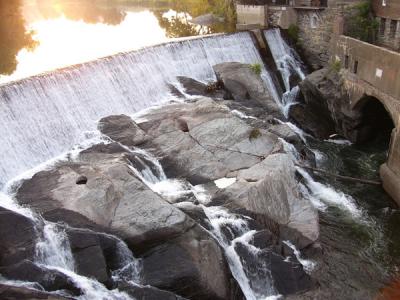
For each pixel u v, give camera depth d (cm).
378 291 1781
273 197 2045
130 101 2741
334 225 2169
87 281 1489
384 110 3031
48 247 1569
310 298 1733
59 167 2012
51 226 1630
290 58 3866
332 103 3128
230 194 2030
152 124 2445
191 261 1592
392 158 2444
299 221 2016
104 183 1831
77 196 1777
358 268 1892
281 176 2130
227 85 3073
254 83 3123
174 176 2186
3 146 2048
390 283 1822
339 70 3181
